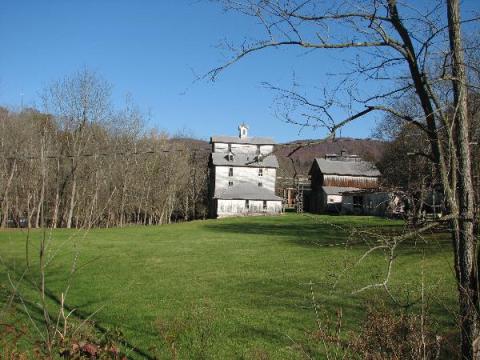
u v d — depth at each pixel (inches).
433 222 173.0
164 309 569.3
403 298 358.3
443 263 605.6
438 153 183.8
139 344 436.8
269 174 3019.2
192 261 960.9
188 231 1692.9
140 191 2486.5
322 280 666.2
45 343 170.7
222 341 439.8
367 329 213.9
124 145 2047.2
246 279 746.8
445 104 190.4
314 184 2829.7
